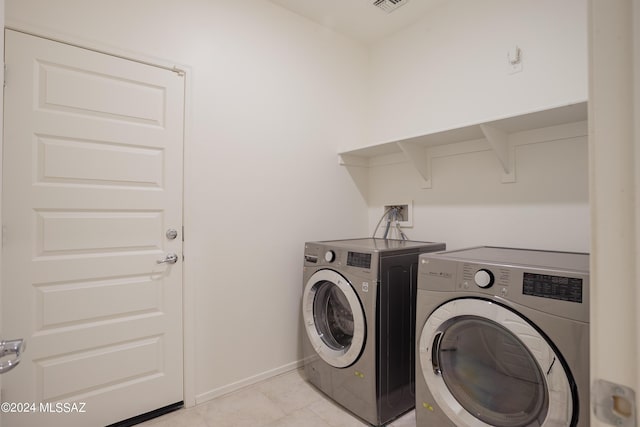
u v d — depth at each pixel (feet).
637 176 1.23
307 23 8.25
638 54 1.23
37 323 5.02
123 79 5.73
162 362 6.08
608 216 1.31
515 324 3.89
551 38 6.09
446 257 4.82
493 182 6.89
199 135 6.52
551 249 6.06
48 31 5.10
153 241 6.01
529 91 6.36
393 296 5.85
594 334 1.36
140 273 5.87
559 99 5.98
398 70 8.83
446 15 7.74
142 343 5.89
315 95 8.36
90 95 5.44
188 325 6.33
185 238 6.33
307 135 8.19
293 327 7.87
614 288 1.30
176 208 6.25
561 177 5.97
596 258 1.35
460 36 7.47
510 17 6.64
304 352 7.17
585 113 5.37
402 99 8.71
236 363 6.97
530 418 3.96
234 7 7.02
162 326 6.07
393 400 5.87
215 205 6.71
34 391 4.99
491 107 6.91
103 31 5.55
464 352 4.66
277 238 7.62
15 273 4.87
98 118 5.51
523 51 6.45
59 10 5.19
